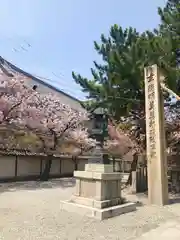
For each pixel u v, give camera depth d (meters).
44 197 8.67
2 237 4.41
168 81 9.42
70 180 15.29
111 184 6.73
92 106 12.77
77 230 4.93
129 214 6.36
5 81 13.30
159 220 5.90
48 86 20.41
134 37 12.08
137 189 10.48
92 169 6.82
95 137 18.53
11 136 13.80
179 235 4.77
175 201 8.63
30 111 14.05
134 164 11.93
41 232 4.75
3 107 12.57
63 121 15.42
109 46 12.39
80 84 12.73
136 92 11.06
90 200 6.39
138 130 12.34
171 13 10.81
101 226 5.23
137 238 4.56
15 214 6.09
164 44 9.64
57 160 17.14
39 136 15.01
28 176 14.51
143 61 10.06
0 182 12.63
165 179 8.12
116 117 12.30
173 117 12.41
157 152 8.17
